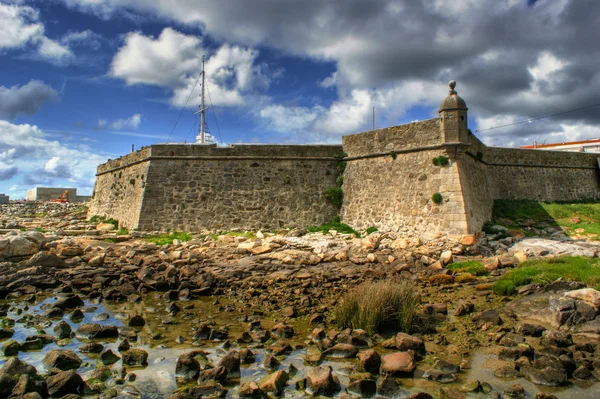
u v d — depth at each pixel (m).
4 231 25.84
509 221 22.89
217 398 7.23
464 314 11.66
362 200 23.84
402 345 9.20
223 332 10.39
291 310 12.05
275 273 17.03
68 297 13.54
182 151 25.02
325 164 25.56
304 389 7.57
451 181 19.69
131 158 28.28
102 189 34.41
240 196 24.64
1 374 7.52
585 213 23.69
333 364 8.69
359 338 9.74
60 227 29.02
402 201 21.64
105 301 14.12
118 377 8.07
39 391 7.34
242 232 23.98
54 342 10.05
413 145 21.56
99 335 10.41
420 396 7.03
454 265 17.03
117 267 17.97
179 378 8.12
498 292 13.35
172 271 16.69
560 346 9.25
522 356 8.57
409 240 19.97
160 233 23.86
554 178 28.77
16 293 14.87
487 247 19.11
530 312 11.38
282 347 9.30
